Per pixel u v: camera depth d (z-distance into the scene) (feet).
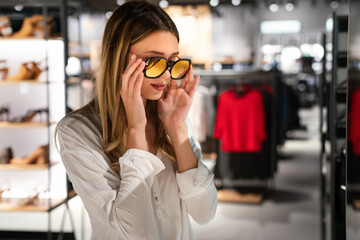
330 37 9.39
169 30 3.88
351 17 4.66
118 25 3.88
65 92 13.30
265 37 37.45
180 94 4.19
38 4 12.44
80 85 13.73
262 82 20.52
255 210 17.81
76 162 3.84
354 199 4.57
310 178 24.43
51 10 14.25
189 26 28.04
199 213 4.26
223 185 20.57
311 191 21.33
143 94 3.99
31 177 13.88
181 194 4.22
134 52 3.85
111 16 3.99
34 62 13.11
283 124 31.81
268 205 18.65
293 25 37.24
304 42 37.68
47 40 12.52
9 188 13.34
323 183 11.22
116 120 3.95
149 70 3.77
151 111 4.47
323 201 11.16
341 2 37.96
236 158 20.33
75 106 14.11
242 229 15.37
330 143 9.02
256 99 18.25
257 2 36.55
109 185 3.84
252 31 31.99
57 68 13.51
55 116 13.79
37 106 13.83
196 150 4.73
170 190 4.29
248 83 20.54
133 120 3.83
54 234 14.28
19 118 13.24
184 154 4.19
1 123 12.66
